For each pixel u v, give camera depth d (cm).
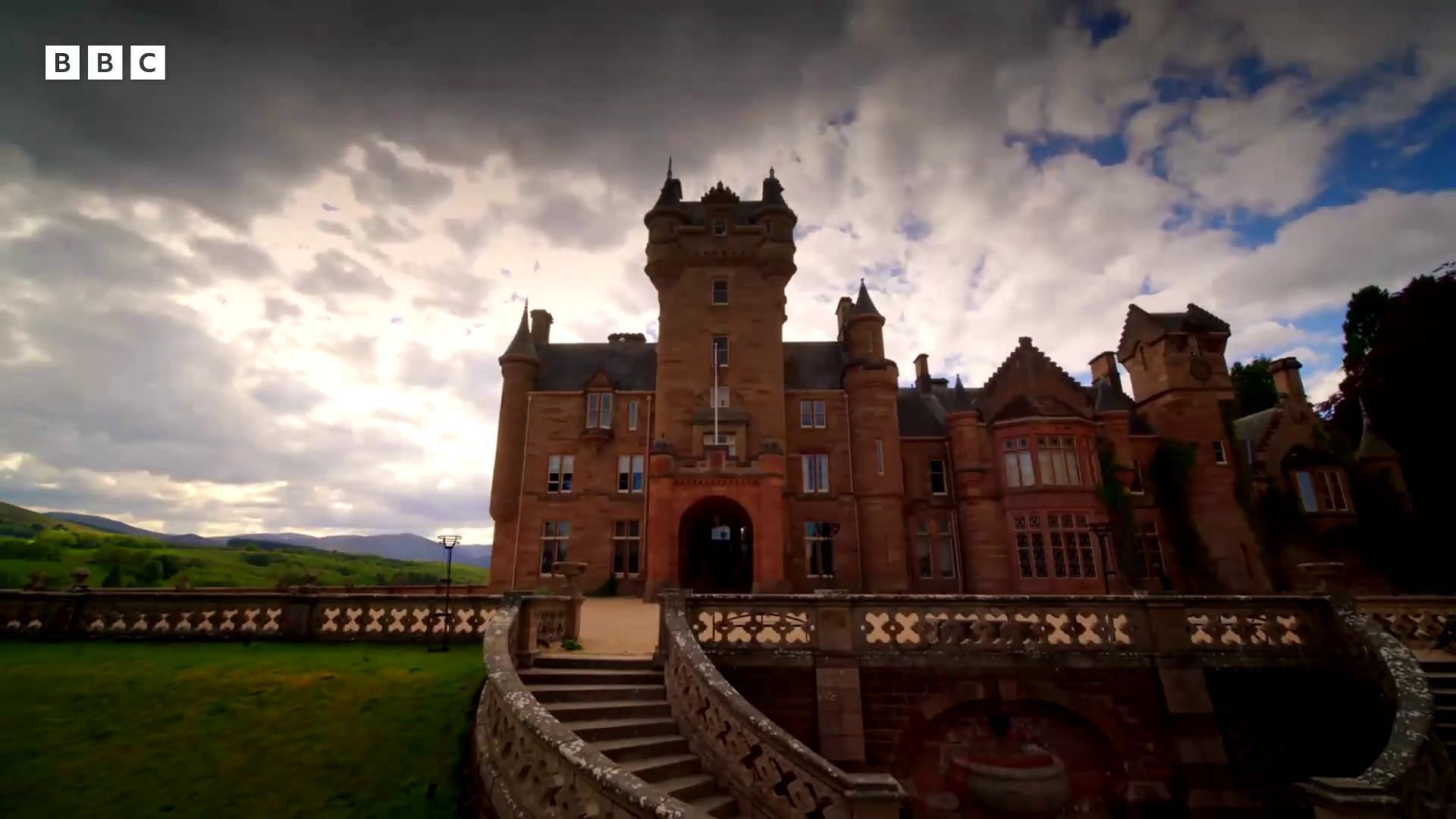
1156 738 1267
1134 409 3653
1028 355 3519
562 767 688
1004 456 3334
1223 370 3472
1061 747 1295
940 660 1303
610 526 3400
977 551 3266
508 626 1177
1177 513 3306
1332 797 756
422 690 1162
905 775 1252
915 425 3681
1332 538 3272
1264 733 1264
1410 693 1109
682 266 3609
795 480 3450
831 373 3816
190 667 1270
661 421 3406
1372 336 4538
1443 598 1565
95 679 1195
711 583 3475
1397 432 3722
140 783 916
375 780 938
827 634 1315
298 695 1146
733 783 944
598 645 1489
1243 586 3158
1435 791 968
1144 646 1316
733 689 1007
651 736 1055
